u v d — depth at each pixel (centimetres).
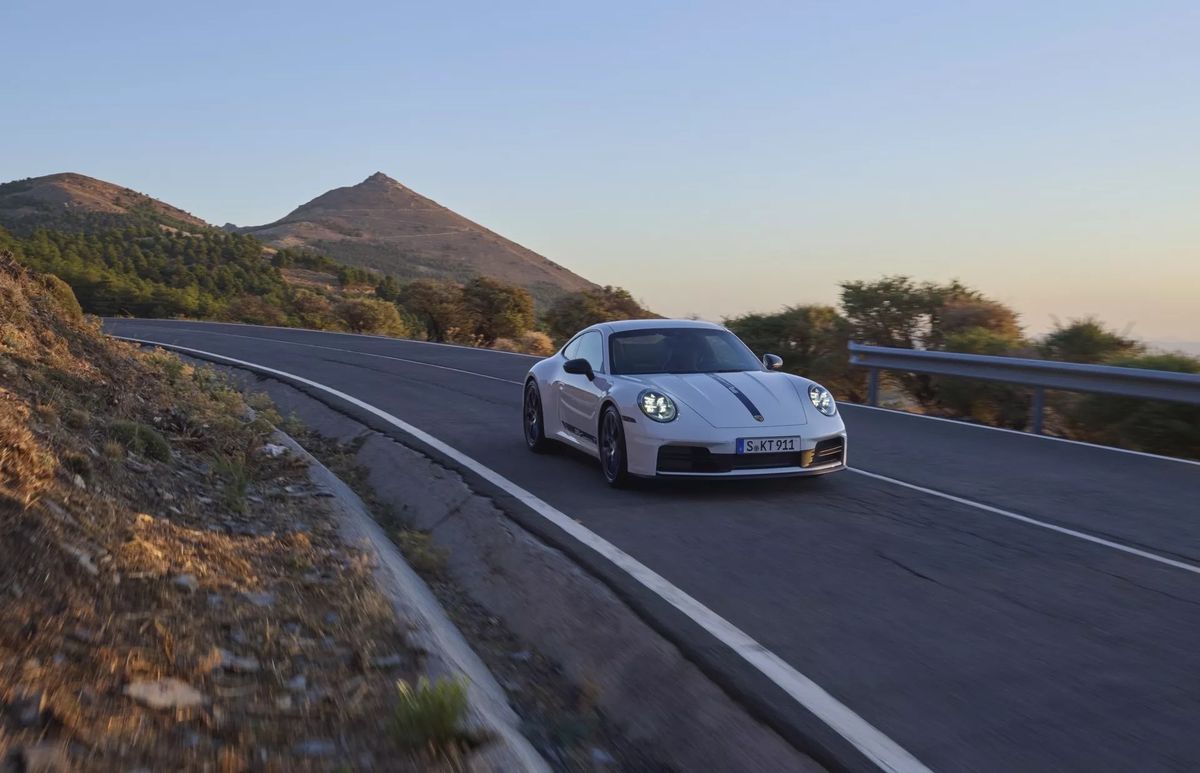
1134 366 1173
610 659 428
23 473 431
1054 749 324
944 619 448
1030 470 821
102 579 374
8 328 752
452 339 3538
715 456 682
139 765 259
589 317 2939
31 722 260
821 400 739
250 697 322
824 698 363
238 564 461
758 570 524
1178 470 820
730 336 850
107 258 10100
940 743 329
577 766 343
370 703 331
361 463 902
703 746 349
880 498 706
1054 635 428
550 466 829
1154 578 511
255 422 848
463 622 502
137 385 838
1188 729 337
